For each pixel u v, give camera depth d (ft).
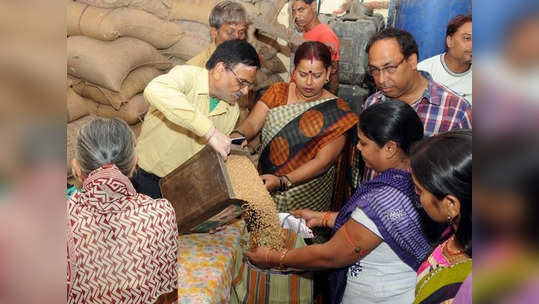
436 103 6.09
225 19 7.35
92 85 7.91
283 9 11.13
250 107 9.66
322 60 7.07
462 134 3.07
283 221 5.77
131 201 3.26
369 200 4.30
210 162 4.91
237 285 5.56
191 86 5.66
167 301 3.40
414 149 3.27
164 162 6.05
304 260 4.91
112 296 3.11
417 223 4.17
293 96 7.68
